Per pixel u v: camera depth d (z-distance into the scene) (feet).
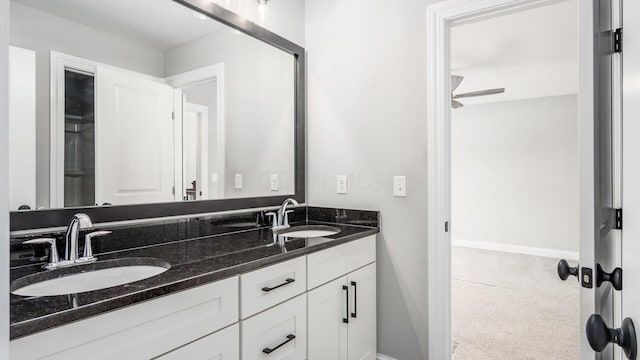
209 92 5.59
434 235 5.87
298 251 4.45
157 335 2.98
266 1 6.42
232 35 5.93
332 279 5.19
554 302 9.97
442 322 5.82
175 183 5.08
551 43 10.05
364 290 6.05
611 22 2.35
